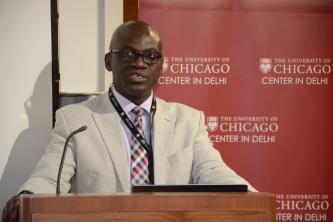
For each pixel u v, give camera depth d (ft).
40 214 7.53
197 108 16.34
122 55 11.96
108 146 11.78
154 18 16.26
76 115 12.08
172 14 16.29
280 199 16.35
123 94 12.21
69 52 16.26
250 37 16.44
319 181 16.43
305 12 16.52
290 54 16.46
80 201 7.63
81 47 16.35
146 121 12.25
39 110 14.43
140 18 16.29
